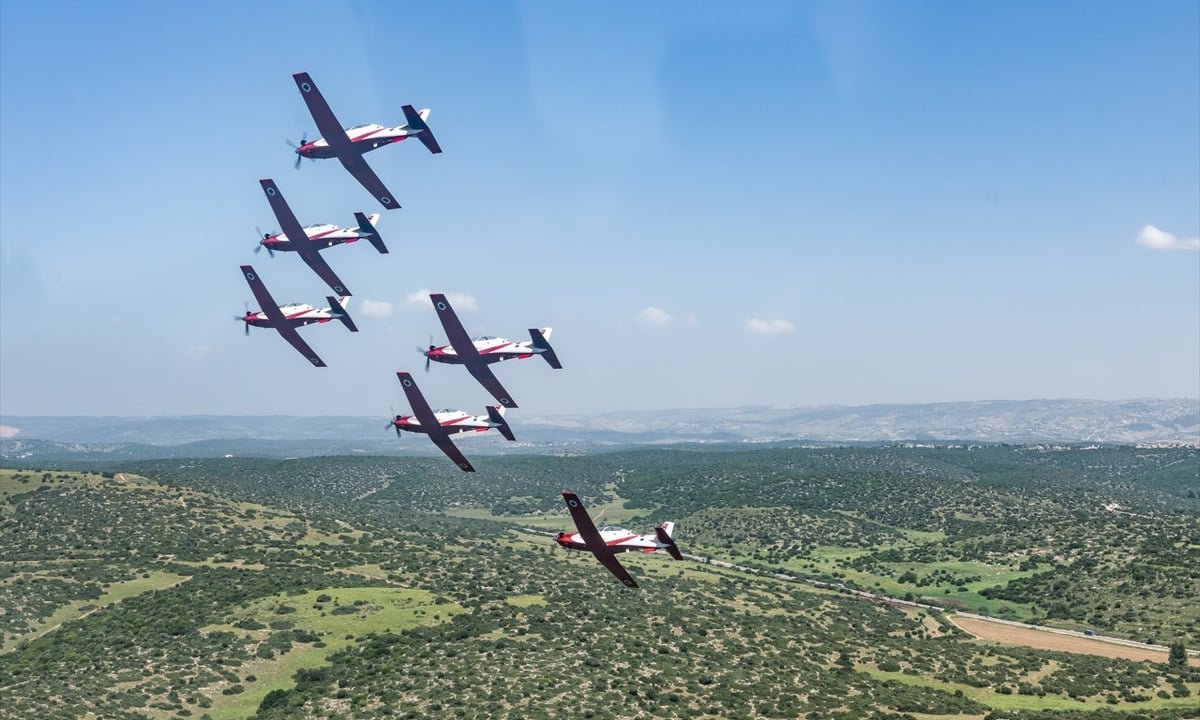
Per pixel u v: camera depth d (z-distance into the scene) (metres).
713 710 87.06
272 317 67.50
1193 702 97.50
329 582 132.38
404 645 105.00
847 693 95.31
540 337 63.72
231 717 87.06
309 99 59.91
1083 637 133.88
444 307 60.94
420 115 62.22
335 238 65.75
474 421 61.84
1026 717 86.88
